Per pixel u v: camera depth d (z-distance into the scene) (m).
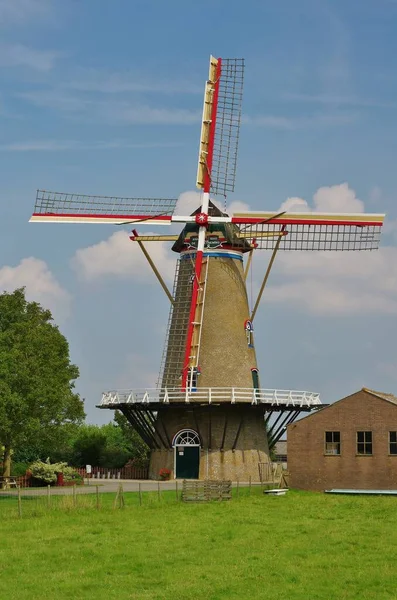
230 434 65.19
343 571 32.91
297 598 29.28
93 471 75.94
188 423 65.81
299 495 56.59
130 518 44.06
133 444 83.50
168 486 60.84
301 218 67.31
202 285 66.19
